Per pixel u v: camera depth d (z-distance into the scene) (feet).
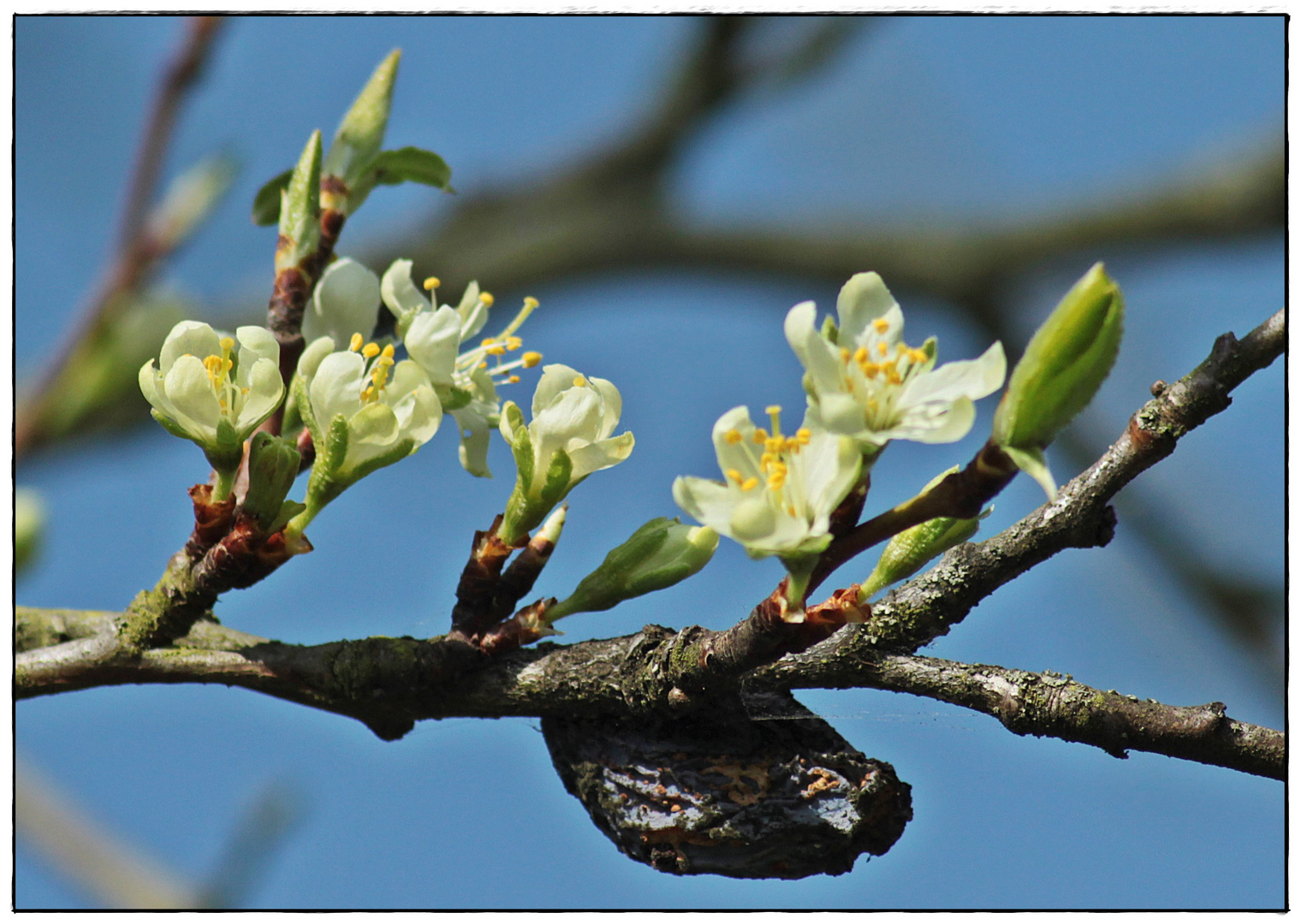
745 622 2.96
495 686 3.01
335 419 2.98
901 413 2.93
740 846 3.00
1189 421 2.94
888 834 3.01
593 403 2.99
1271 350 2.94
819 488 2.93
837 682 3.00
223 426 2.98
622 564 3.01
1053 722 2.99
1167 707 2.99
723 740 3.00
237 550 3.00
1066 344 2.90
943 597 2.98
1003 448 2.92
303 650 3.03
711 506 2.93
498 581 3.01
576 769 3.01
